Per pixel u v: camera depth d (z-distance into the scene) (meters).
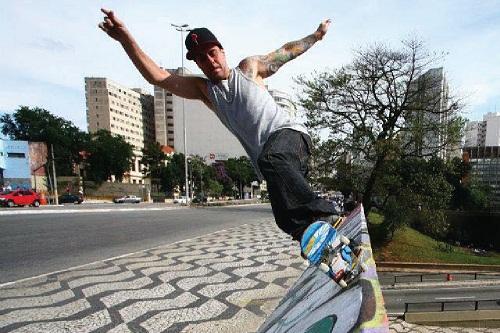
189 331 3.54
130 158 63.78
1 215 15.23
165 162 75.12
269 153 1.67
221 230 12.64
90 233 10.88
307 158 1.82
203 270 6.10
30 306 4.23
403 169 20.23
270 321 2.03
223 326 3.65
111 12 1.84
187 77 2.09
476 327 8.71
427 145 19.73
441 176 19.59
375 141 18.92
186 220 16.77
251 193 87.69
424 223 20.09
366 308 0.86
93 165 58.44
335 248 1.34
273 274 5.82
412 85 19.83
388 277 17.08
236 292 4.80
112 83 91.94
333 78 20.12
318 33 2.14
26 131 52.34
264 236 10.81
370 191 19.95
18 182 42.00
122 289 4.93
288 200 1.60
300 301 1.74
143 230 12.19
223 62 1.91
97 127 90.06
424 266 18.72
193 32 1.87
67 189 48.25
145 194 55.78
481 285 16.05
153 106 111.62
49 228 11.58
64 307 4.20
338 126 20.20
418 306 12.87
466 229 37.88
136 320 3.81
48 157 45.94
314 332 1.04
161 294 4.71
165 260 6.96
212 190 58.53
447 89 19.88
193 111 94.50
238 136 1.99
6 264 6.53
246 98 1.83
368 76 19.81
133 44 1.93
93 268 6.22
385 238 21.94
